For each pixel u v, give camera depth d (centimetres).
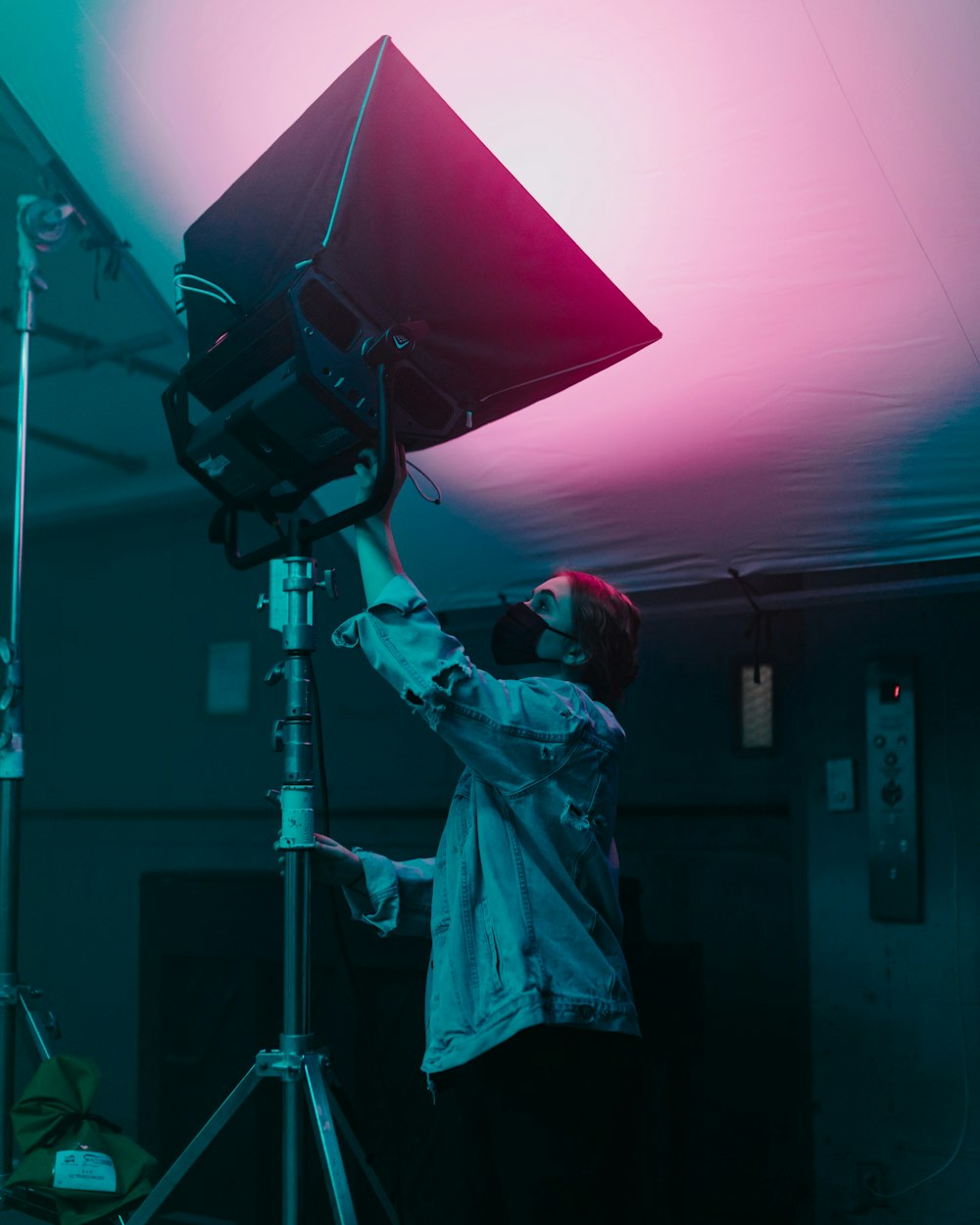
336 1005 277
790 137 183
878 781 285
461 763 360
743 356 215
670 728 323
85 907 428
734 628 318
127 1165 212
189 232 184
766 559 254
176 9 195
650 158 193
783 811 304
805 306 204
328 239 152
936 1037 272
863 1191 276
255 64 199
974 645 279
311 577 169
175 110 209
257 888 287
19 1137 213
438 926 156
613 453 241
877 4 165
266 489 178
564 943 147
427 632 152
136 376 379
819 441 225
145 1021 299
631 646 178
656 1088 247
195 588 428
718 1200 296
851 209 189
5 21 203
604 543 264
